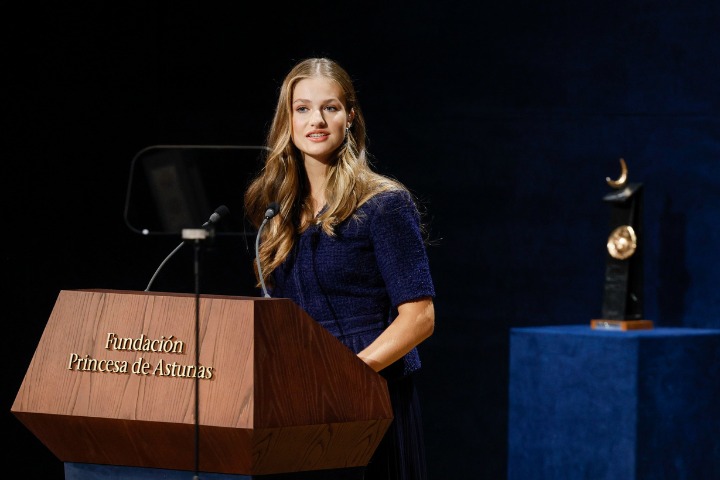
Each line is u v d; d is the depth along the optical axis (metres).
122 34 16.56
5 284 15.64
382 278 7.95
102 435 6.16
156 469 6.27
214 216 6.30
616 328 15.22
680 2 15.94
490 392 16.84
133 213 14.30
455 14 16.89
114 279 16.23
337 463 6.45
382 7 17.05
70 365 6.18
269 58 16.98
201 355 5.91
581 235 16.55
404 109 17.03
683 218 15.95
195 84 16.95
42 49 15.98
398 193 7.91
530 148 16.73
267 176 8.40
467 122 16.88
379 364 7.39
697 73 15.85
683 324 15.95
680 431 14.45
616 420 14.23
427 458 16.95
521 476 15.25
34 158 15.91
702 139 15.82
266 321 5.93
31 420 6.25
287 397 5.91
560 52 16.56
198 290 6.00
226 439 5.81
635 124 16.25
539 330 15.17
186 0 16.94
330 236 7.89
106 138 16.36
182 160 14.34
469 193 16.89
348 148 8.12
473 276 16.89
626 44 16.28
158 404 5.95
